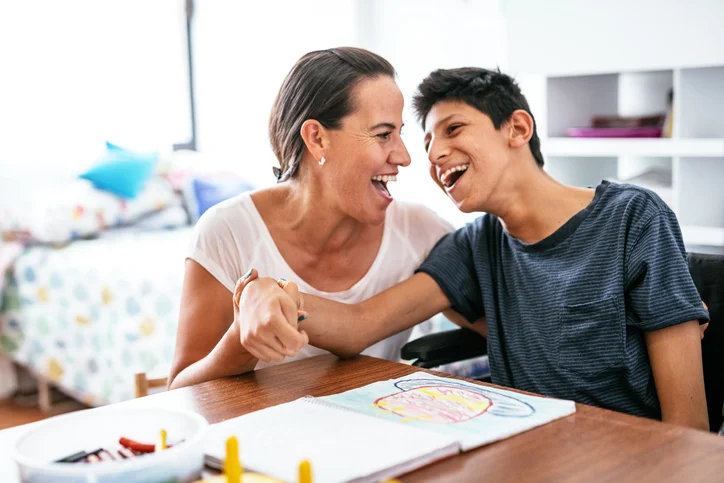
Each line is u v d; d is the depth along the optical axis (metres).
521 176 1.42
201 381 1.26
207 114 4.34
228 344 1.21
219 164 4.16
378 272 1.56
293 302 1.15
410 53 4.29
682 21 2.79
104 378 2.93
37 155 3.72
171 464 0.76
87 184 3.51
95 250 3.19
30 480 0.75
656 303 1.25
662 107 3.20
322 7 4.44
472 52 4.03
